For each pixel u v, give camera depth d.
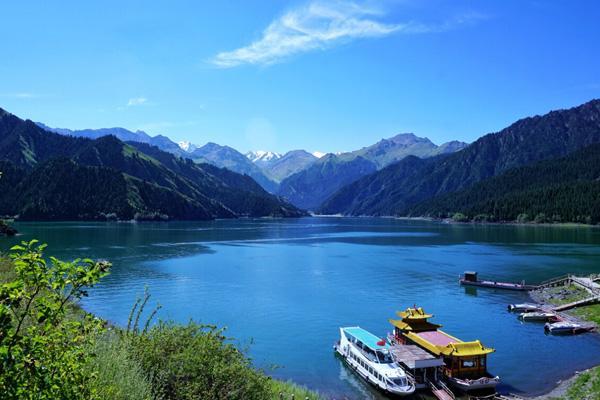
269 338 59.75
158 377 16.69
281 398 27.84
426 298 85.56
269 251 163.00
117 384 12.88
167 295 84.75
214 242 194.50
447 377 44.56
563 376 46.50
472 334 62.25
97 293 85.19
